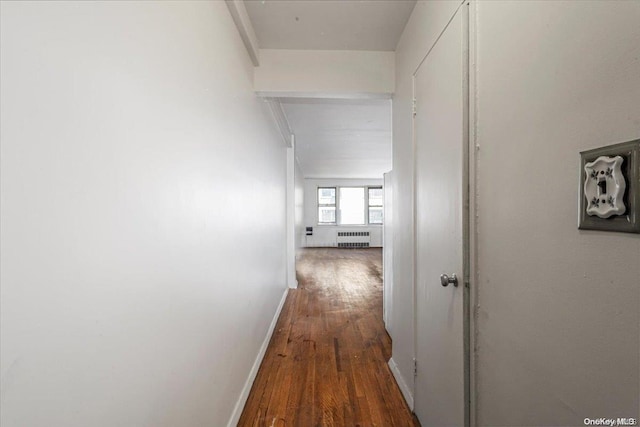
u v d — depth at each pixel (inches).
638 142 19.4
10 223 17.6
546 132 27.9
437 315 52.8
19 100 18.1
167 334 35.2
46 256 19.8
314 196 391.2
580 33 24.1
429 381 56.9
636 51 19.6
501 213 35.2
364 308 141.2
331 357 91.7
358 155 229.3
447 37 48.7
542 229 28.5
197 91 43.9
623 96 20.4
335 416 64.7
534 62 29.5
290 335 109.3
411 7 65.9
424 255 59.6
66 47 21.3
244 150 71.1
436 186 53.2
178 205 37.9
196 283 43.1
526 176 30.8
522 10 31.3
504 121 34.5
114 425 26.0
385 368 84.8
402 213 75.4
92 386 23.6
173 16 36.9
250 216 77.5
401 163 76.0
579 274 24.3
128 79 28.1
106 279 25.2
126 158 27.7
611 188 21.1
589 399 23.5
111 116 25.8
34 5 19.0
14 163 17.8
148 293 31.2
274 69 83.0
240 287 66.6
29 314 18.7
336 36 77.2
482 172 39.3
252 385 76.0
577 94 24.3
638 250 19.6
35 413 19.0
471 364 41.8
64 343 21.1
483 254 39.1
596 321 22.8
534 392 29.7
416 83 64.5
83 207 22.8
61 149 20.9
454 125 46.2
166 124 35.0
